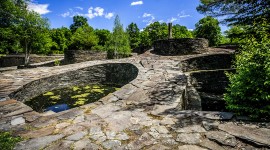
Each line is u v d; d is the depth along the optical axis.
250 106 3.67
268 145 2.43
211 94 9.42
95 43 20.44
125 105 4.19
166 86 5.62
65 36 47.06
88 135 2.84
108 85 9.79
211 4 9.96
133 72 9.45
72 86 9.03
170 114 3.62
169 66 9.04
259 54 3.79
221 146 2.48
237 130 2.88
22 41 23.59
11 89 5.61
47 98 6.95
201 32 38.66
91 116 3.58
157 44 15.17
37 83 7.14
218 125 3.08
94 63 10.66
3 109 3.96
